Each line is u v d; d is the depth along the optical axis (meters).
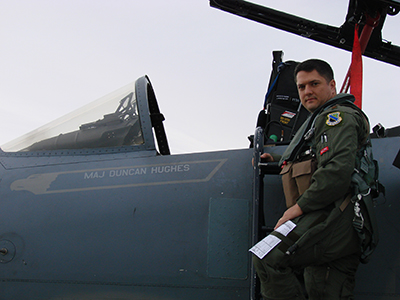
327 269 1.88
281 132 3.35
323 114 1.89
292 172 1.98
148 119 3.06
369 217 1.77
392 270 2.33
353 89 3.50
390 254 2.36
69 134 3.17
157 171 2.78
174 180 2.72
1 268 2.66
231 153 2.78
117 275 2.56
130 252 2.58
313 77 2.09
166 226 2.60
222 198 2.62
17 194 2.84
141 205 2.67
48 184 2.85
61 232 2.68
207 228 2.57
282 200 2.56
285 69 3.43
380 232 2.39
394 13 3.59
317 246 1.75
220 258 2.50
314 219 1.76
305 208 1.76
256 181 2.20
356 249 1.83
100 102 3.36
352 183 1.81
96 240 2.63
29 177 2.91
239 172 2.70
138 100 3.17
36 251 2.66
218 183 2.68
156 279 2.52
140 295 2.52
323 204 1.74
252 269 2.06
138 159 2.87
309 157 1.95
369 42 4.16
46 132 3.26
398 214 2.41
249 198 2.61
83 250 2.62
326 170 1.72
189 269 2.51
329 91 2.11
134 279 2.54
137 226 2.62
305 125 2.05
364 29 3.77
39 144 3.16
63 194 2.79
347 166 1.71
